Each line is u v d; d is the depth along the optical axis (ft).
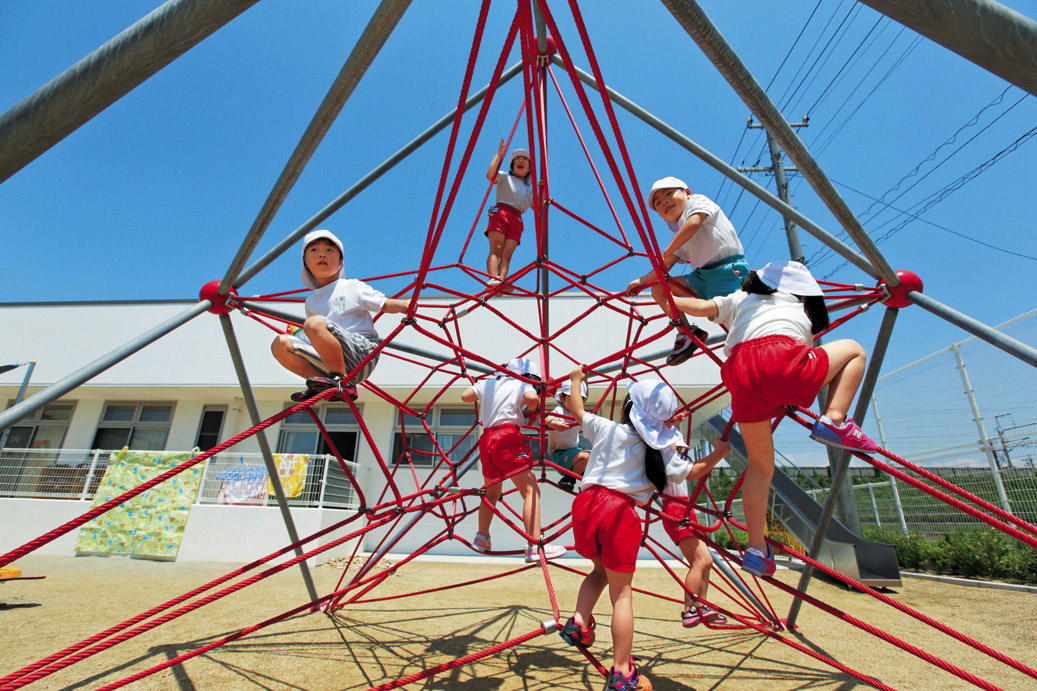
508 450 15.26
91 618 17.33
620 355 13.85
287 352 10.83
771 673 12.61
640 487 10.50
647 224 8.25
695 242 12.65
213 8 4.40
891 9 3.95
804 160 9.07
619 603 9.78
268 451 16.55
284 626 16.57
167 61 4.72
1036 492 25.62
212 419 46.37
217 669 12.42
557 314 42.37
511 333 42.78
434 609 19.44
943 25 3.78
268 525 35.01
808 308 9.59
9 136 4.74
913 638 16.26
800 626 17.60
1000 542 26.63
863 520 43.09
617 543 9.95
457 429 43.62
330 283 13.32
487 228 17.57
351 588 15.97
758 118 8.09
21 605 18.98
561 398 15.49
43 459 42.96
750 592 17.33
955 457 31.07
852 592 25.88
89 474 39.50
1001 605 20.98
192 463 9.55
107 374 44.57
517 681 11.82
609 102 6.46
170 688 11.18
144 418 47.03
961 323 11.16
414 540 40.09
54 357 46.73
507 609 19.56
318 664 12.85
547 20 6.34
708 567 14.21
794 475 63.67
